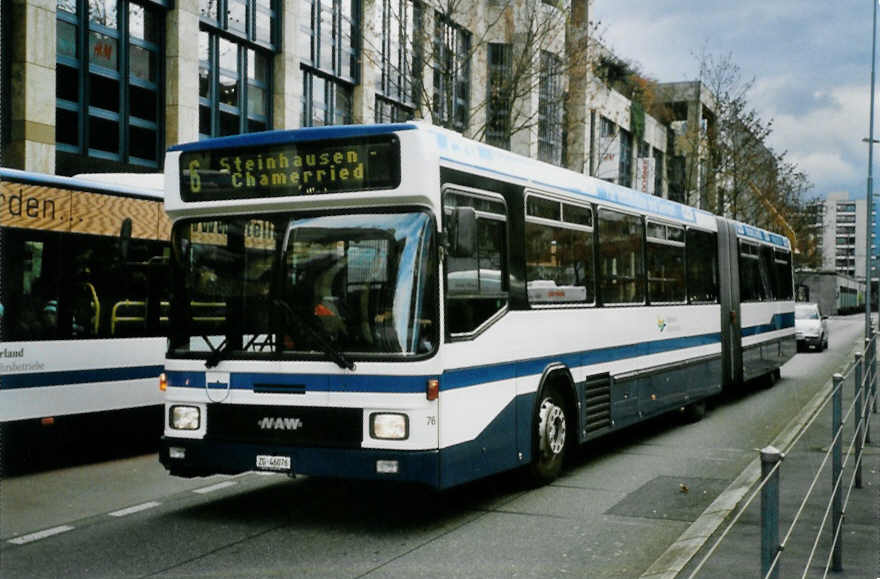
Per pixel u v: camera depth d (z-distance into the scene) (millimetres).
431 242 6938
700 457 10617
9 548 6605
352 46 25781
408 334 6832
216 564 6207
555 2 22828
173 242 7641
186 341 7477
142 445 11570
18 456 10188
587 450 11195
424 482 6719
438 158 7086
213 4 21188
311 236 7168
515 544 6789
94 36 18391
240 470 7184
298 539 6891
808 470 8008
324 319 7027
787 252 20812
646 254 11828
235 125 22156
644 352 11516
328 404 6910
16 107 16641
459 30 22312
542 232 8914
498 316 7895
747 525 6887
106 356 10203
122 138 19031
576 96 27828
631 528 7273
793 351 21203
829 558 5375
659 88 52375
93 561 6273
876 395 12594
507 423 8008
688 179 43281
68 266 9828
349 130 7090
